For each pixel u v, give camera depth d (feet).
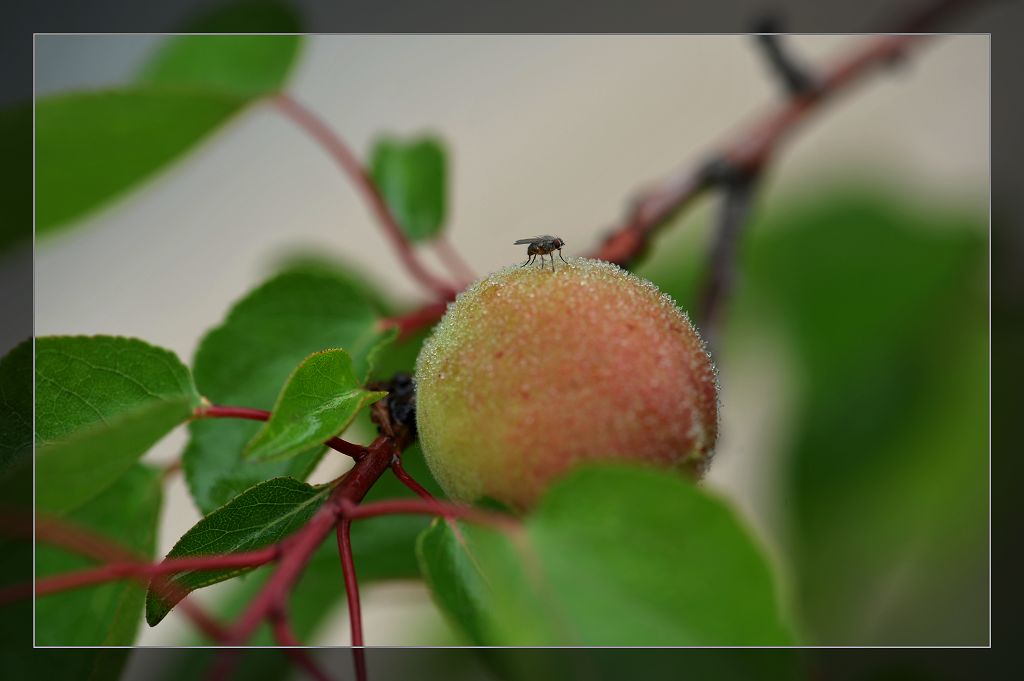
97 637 1.05
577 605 0.92
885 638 1.30
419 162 1.26
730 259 1.24
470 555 0.97
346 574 0.96
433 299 1.20
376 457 1.01
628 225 1.21
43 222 1.21
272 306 1.13
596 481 0.93
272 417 0.96
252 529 1.00
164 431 1.00
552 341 0.97
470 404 0.97
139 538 1.09
